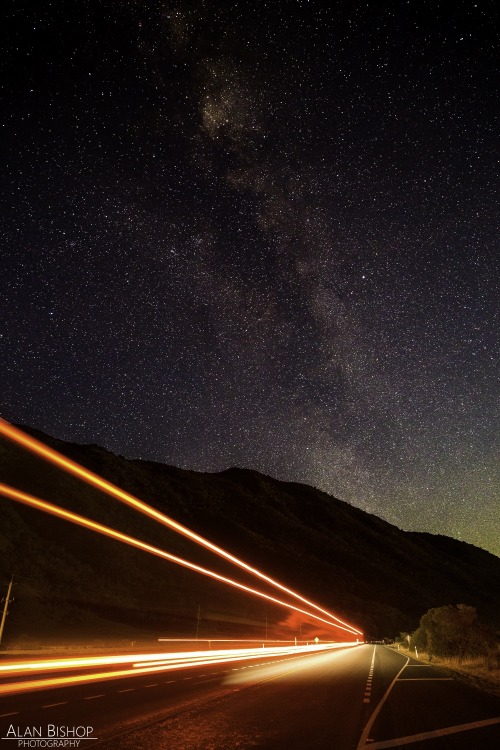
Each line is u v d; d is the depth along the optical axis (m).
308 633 99.38
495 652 34.34
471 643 38.94
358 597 140.75
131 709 11.94
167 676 21.42
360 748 8.36
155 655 36.19
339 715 11.91
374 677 23.22
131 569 91.12
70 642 45.94
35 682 17.36
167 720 10.62
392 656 47.47
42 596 61.44
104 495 117.81
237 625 85.06
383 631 127.31
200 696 14.79
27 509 91.38
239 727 10.07
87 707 12.06
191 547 121.50
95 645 45.66
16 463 106.56
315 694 16.06
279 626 95.88
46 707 11.93
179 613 80.12
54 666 24.45
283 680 20.61
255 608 100.88
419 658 43.78
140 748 8.09
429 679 22.64
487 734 9.73
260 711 12.21
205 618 82.31
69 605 63.66
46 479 105.50
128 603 75.88
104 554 90.38
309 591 130.75
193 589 96.81
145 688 16.56
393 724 10.78
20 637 41.34
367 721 11.12
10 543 73.88
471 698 15.83
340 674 24.38
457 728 10.37
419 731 9.99
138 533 109.31
